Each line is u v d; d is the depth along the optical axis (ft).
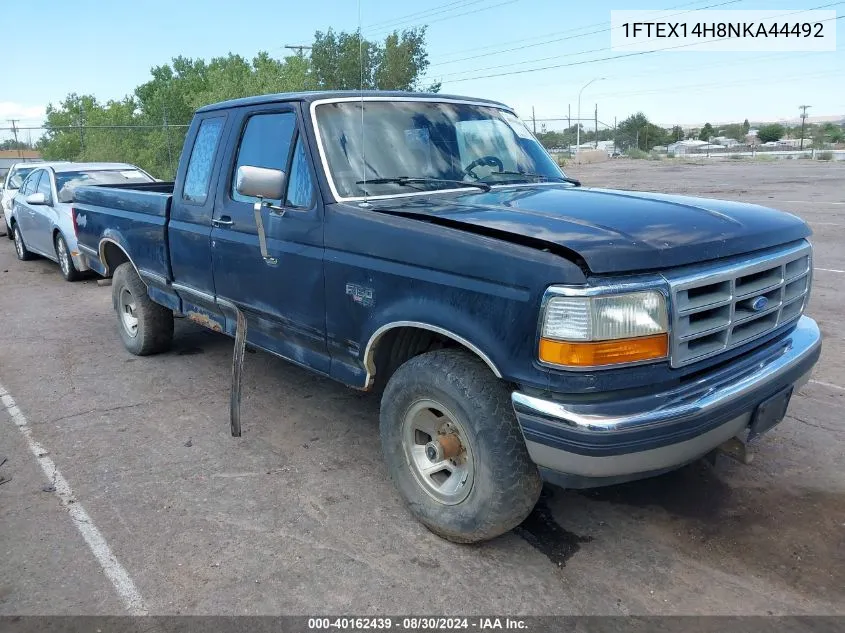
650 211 10.09
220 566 10.23
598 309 8.27
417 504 10.98
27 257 39.73
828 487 12.08
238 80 117.91
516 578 9.88
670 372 8.85
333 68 78.23
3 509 11.91
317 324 12.16
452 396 9.80
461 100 14.62
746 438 10.19
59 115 173.99
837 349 19.40
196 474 13.08
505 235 9.23
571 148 211.61
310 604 9.38
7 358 20.63
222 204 14.46
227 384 17.95
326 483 12.69
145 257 17.87
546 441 8.71
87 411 16.28
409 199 11.98
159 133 108.47
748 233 9.80
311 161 12.12
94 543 10.86
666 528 11.05
